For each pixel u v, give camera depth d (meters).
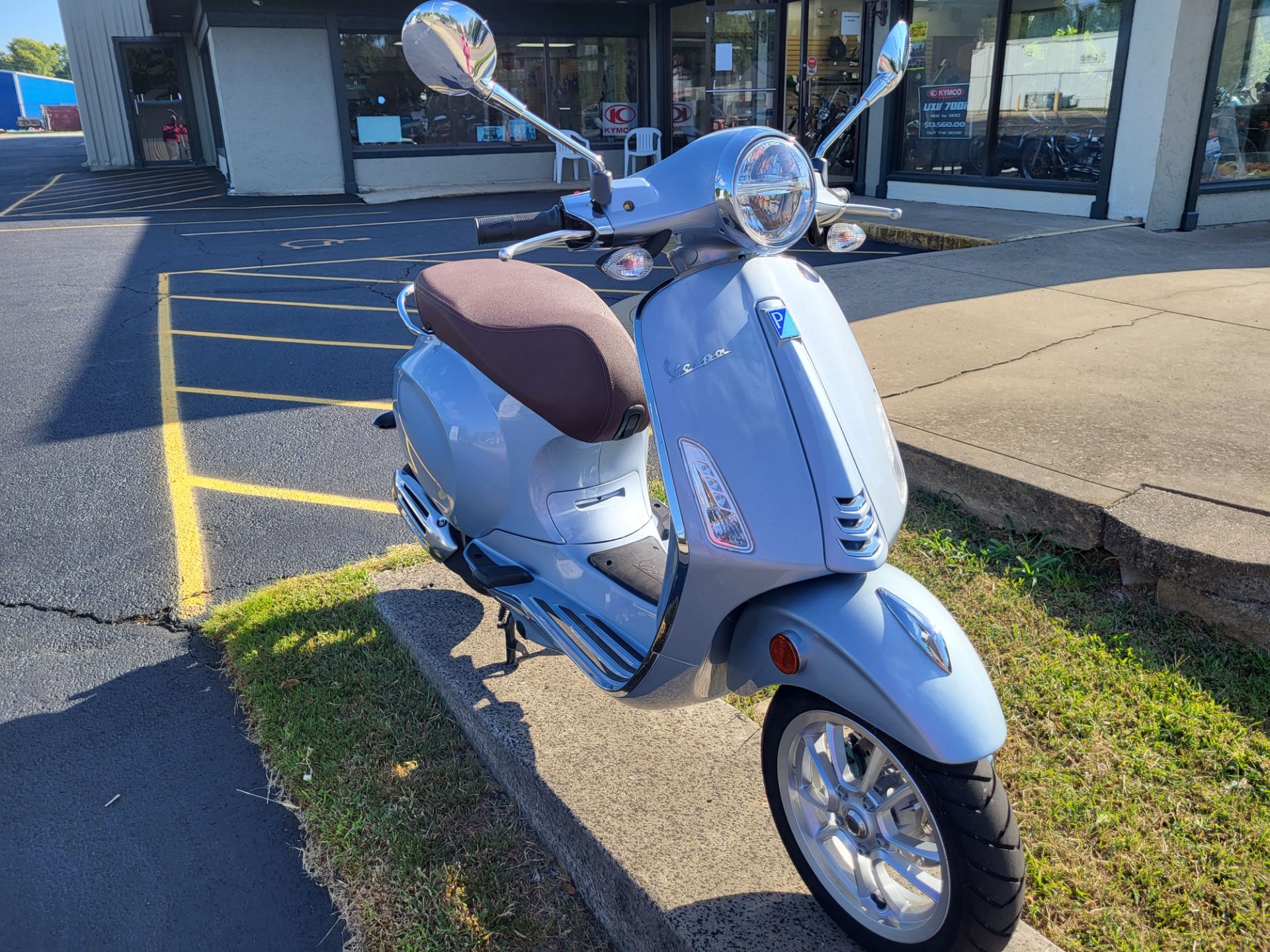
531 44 17.48
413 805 2.60
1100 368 5.19
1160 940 2.08
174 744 2.91
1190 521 3.30
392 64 16.83
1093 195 10.56
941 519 3.93
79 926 2.28
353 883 2.37
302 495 4.63
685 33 17.25
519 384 2.64
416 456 3.03
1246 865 2.25
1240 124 10.59
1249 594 3.00
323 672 3.15
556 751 2.61
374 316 8.03
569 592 2.69
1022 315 6.45
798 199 2.02
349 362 6.72
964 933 1.77
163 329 7.71
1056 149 11.03
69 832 2.57
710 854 2.26
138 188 18.61
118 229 13.14
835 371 2.02
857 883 2.04
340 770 2.73
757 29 14.43
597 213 2.07
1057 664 2.98
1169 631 3.16
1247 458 3.85
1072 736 2.69
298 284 9.34
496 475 2.74
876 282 7.65
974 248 9.15
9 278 9.77
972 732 1.71
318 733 2.87
